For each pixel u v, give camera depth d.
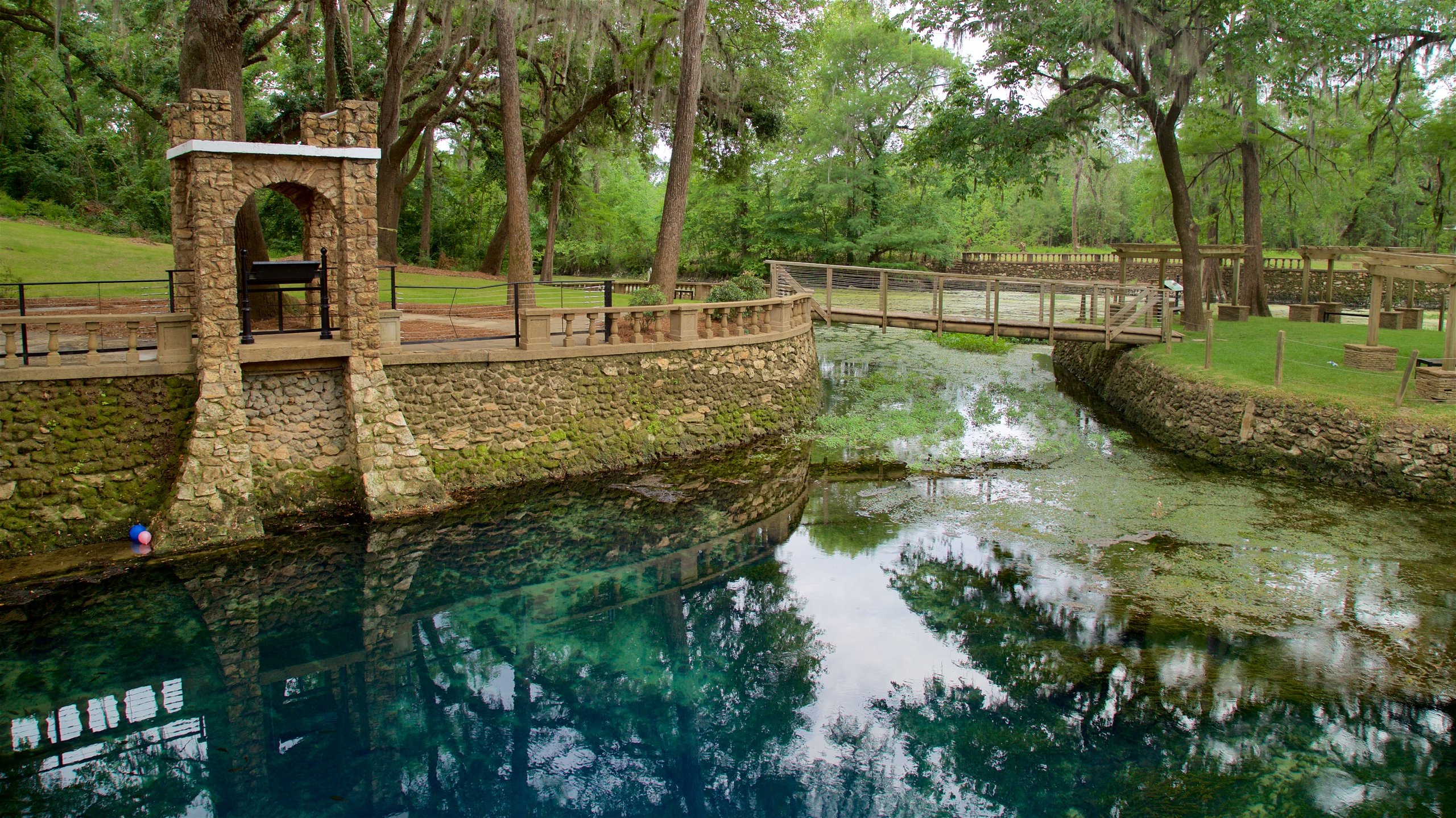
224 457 11.25
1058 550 11.43
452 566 11.19
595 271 55.09
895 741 7.66
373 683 8.62
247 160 11.34
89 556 10.66
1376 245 41.06
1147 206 37.06
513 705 8.34
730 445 16.77
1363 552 11.12
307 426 12.28
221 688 8.43
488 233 44.56
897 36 43.84
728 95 29.03
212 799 6.79
